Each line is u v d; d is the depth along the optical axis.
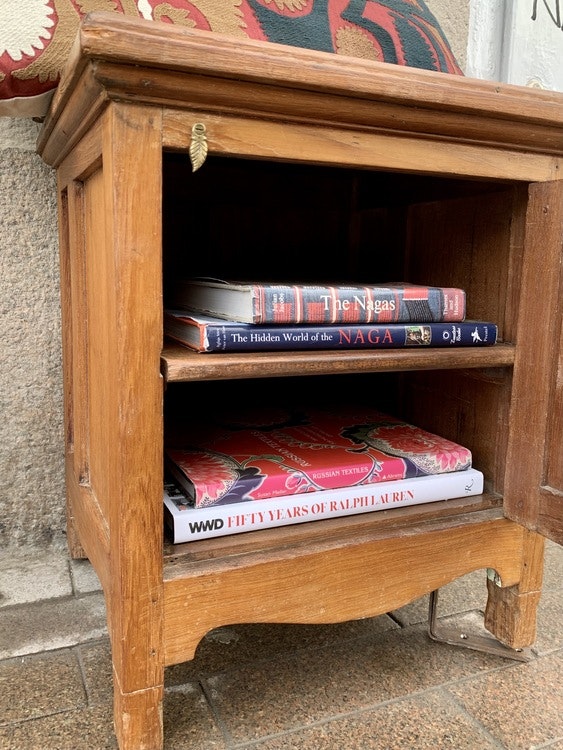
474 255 0.80
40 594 0.91
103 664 0.76
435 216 0.88
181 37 0.48
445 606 0.91
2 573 0.97
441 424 0.90
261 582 0.62
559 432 0.68
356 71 0.54
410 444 0.81
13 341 0.98
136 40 0.47
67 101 0.61
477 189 0.79
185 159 0.98
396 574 0.69
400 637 0.83
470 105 0.59
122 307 0.52
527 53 1.34
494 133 0.63
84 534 0.80
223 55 0.49
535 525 0.71
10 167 0.94
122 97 0.49
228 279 0.86
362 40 0.80
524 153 0.67
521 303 0.71
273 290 0.61
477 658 0.79
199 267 1.02
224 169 1.01
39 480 1.03
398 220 0.96
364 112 0.57
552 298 0.68
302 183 1.06
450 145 0.63
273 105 0.54
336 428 0.89
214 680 0.73
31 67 0.71
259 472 0.69
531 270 0.70
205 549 0.61
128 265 0.52
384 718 0.67
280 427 0.90
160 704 0.60
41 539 1.04
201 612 0.60
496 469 0.78
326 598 0.66
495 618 0.81
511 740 0.64
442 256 0.87
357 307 0.64
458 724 0.66
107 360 0.59
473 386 0.82
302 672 0.75
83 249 0.76
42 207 0.97
